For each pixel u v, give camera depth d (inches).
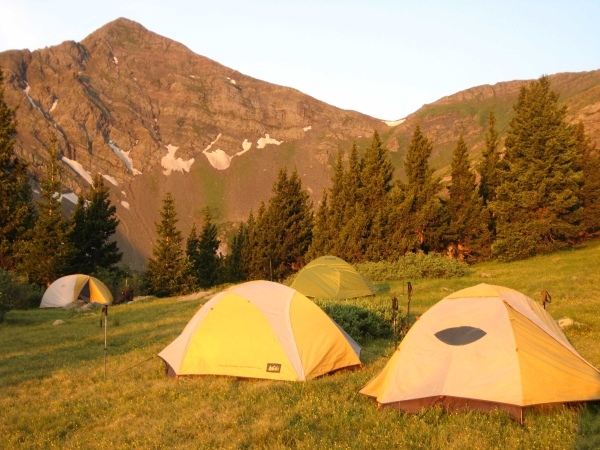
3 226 1763.0
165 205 1905.8
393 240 1513.3
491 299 351.9
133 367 492.7
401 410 318.7
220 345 433.1
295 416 316.5
